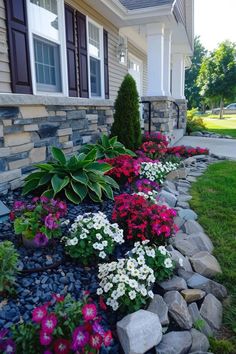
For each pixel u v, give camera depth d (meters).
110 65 6.29
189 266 2.04
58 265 1.91
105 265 1.81
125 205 2.34
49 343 1.16
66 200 2.92
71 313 1.25
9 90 3.19
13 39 3.18
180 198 3.32
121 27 6.44
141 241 2.17
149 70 6.09
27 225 1.95
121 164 3.52
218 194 3.45
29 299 1.60
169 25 6.40
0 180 2.77
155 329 1.42
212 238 2.46
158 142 5.45
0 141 2.78
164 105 6.02
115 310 1.56
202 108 35.19
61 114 3.77
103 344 1.30
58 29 4.13
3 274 1.55
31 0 3.51
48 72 4.00
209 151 6.22
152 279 1.68
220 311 1.68
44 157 3.46
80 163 2.88
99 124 4.93
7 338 1.26
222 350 1.45
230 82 20.44
